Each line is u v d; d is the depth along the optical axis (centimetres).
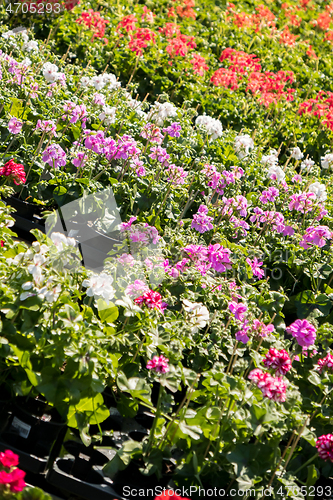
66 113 448
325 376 314
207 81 820
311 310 429
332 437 253
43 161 388
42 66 568
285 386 242
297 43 1191
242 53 858
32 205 395
